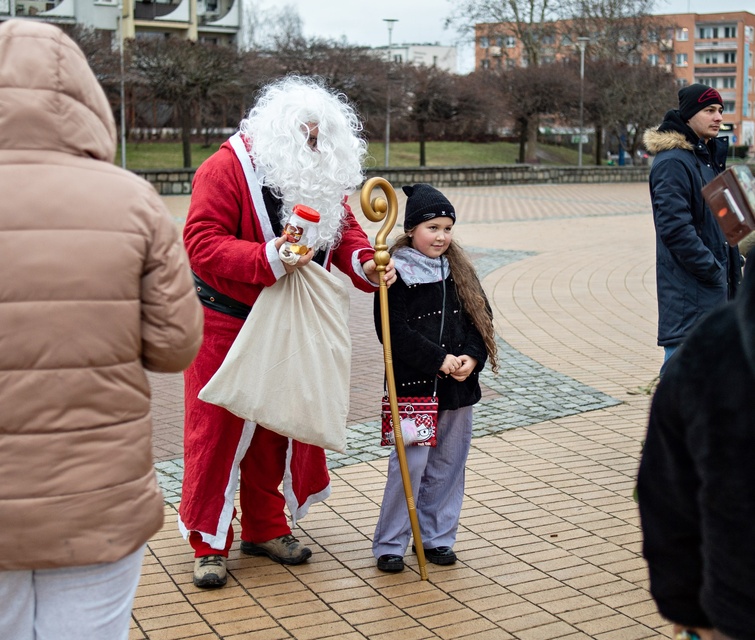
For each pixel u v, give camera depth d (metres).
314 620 3.32
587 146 57.19
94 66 30.45
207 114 34.75
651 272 13.34
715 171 4.91
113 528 1.98
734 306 1.59
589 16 49.72
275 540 3.85
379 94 34.75
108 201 2.02
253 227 3.58
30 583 1.99
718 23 110.81
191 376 3.65
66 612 2.00
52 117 1.99
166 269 2.09
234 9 47.84
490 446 5.45
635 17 50.28
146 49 31.19
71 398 1.94
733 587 1.54
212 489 3.60
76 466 1.94
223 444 3.60
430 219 3.66
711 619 1.59
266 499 3.85
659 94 44.41
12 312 1.91
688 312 4.79
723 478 1.53
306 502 3.89
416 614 3.38
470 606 3.45
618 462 5.17
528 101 42.31
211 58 30.83
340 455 5.25
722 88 111.94
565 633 3.24
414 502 3.68
